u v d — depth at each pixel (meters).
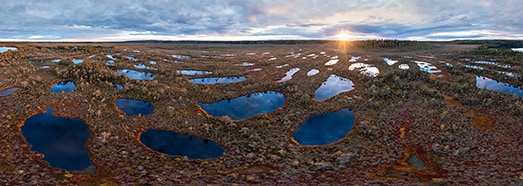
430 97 39.34
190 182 20.81
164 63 68.25
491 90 42.22
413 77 49.12
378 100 39.03
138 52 85.00
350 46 111.12
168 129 30.39
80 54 75.06
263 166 23.70
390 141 27.88
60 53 74.25
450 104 36.72
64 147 25.91
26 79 44.44
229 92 43.12
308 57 82.12
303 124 32.91
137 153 25.05
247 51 103.06
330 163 23.97
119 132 28.75
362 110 35.88
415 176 22.02
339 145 27.36
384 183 20.92
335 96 41.66
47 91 39.56
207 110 36.78
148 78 52.59
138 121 31.64
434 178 21.62
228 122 31.67
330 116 35.22
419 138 28.08
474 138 27.64
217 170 22.89
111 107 35.31
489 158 24.06
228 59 78.25
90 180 20.88
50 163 23.22
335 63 69.94
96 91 38.81
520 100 36.88
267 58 80.94
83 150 25.56
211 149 26.94
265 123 32.06
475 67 58.88
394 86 44.31
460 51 86.62
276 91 45.06
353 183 20.94
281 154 25.42
